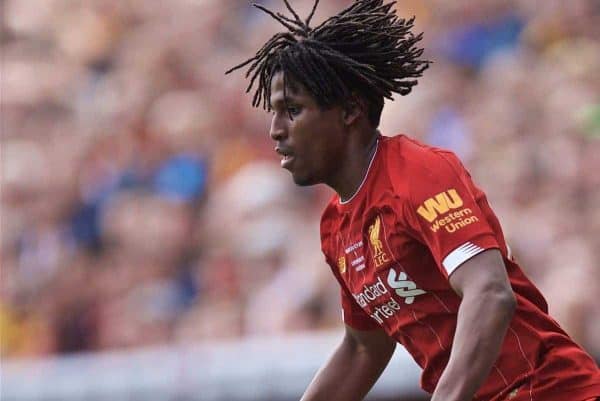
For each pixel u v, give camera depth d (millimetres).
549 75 23891
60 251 26906
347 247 10305
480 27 26188
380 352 11172
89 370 20422
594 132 21969
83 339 25453
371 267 10133
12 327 26281
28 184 28594
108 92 30562
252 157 26234
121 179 27188
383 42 10195
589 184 21016
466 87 25109
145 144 28016
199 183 26422
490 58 25750
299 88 10070
